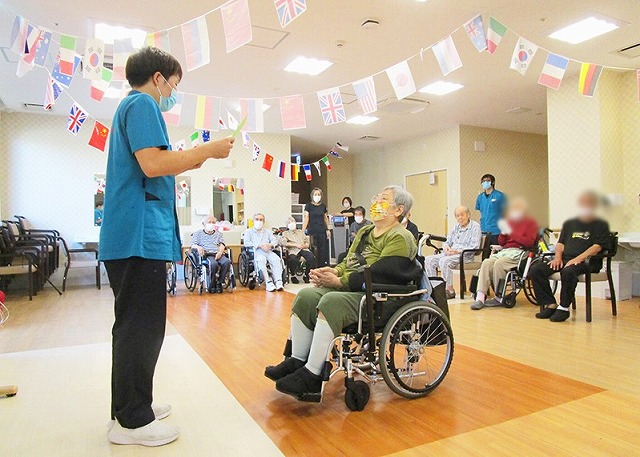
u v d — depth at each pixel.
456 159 7.94
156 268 1.62
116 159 1.60
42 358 2.77
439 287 2.27
